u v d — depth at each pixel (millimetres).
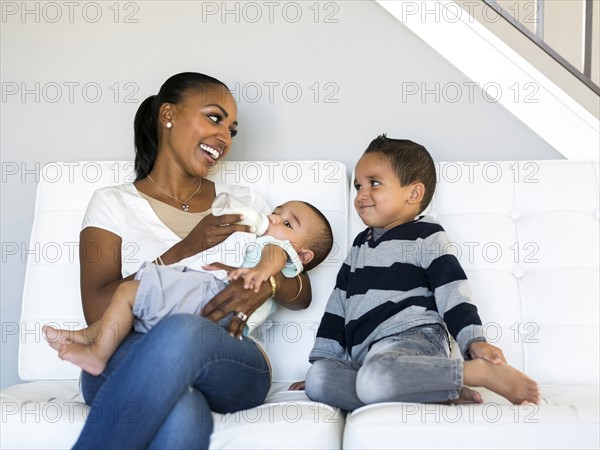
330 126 2422
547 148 2367
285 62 2443
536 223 2098
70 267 2133
